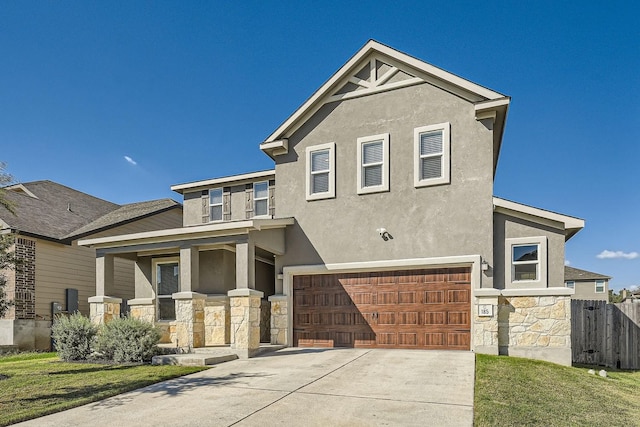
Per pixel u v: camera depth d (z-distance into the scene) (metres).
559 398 6.86
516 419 5.59
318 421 5.57
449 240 11.64
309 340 12.92
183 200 19.25
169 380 8.38
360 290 12.57
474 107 11.68
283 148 13.83
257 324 11.55
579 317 12.60
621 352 12.12
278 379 8.11
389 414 5.81
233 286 14.32
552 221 10.86
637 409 6.66
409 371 8.58
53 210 19.89
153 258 15.59
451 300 11.57
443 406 6.14
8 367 10.43
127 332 10.98
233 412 6.03
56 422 5.77
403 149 12.47
